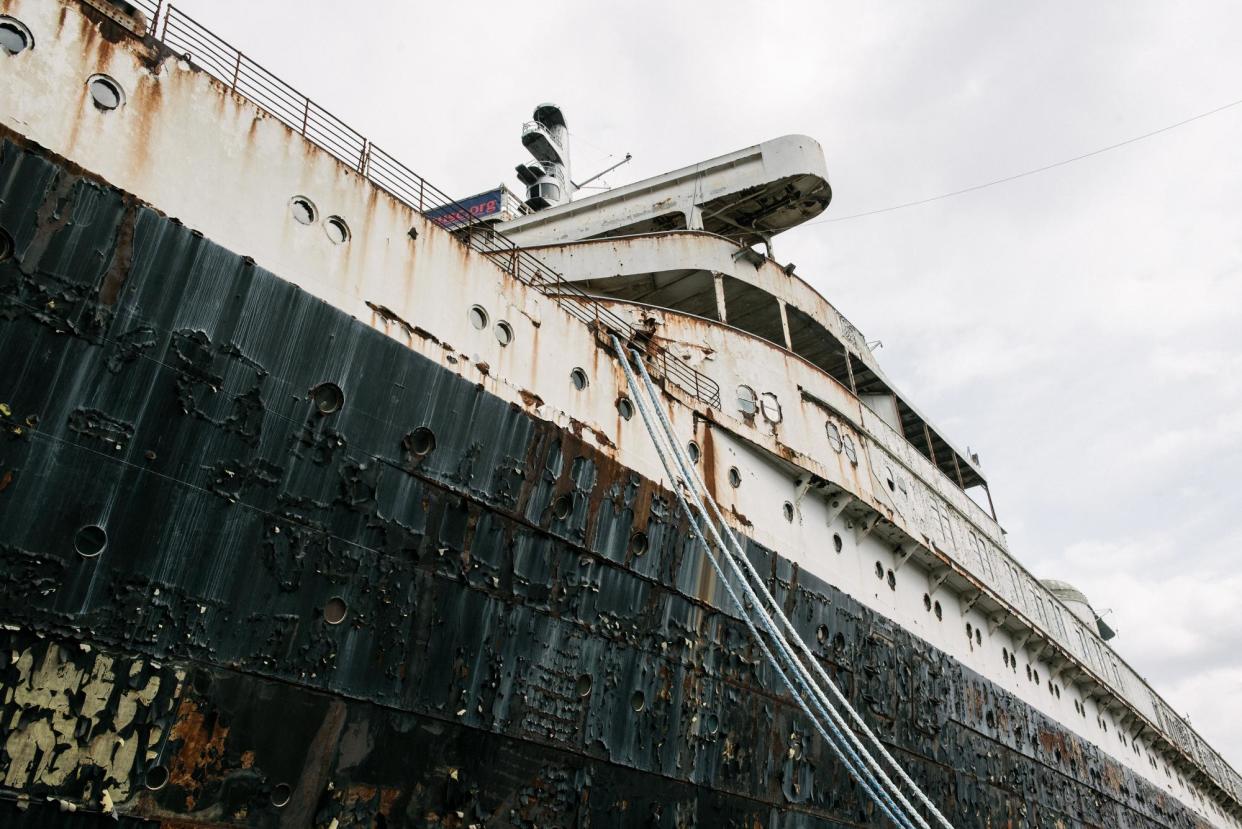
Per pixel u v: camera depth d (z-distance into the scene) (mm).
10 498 8141
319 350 10617
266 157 11039
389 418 11164
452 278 12836
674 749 13898
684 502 14875
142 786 8523
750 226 24453
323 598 10125
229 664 9266
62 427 8531
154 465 9047
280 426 10070
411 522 11125
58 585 8305
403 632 10789
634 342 16312
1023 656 29109
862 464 20688
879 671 19234
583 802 12414
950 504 26094
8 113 8852
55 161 8953
